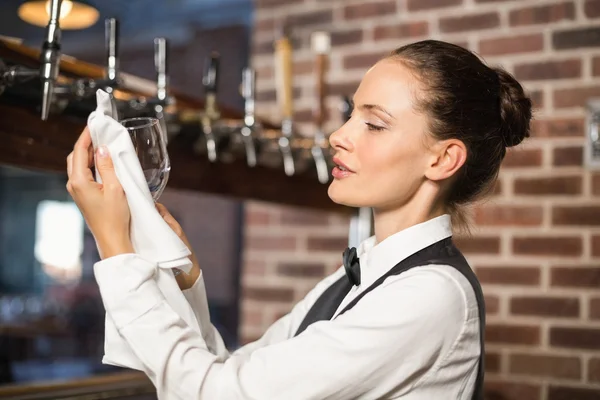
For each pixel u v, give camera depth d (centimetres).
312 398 96
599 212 222
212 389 95
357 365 96
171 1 624
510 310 231
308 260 268
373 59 258
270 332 132
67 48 725
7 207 830
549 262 227
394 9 254
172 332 96
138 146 104
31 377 371
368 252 117
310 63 268
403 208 113
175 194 723
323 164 199
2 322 496
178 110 167
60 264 809
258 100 276
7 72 119
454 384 101
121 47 713
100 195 98
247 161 199
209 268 708
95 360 538
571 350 222
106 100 103
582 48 227
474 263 236
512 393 229
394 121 108
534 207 230
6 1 600
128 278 96
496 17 238
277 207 274
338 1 264
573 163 226
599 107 223
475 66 113
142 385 196
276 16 275
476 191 118
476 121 112
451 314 99
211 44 680
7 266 826
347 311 103
